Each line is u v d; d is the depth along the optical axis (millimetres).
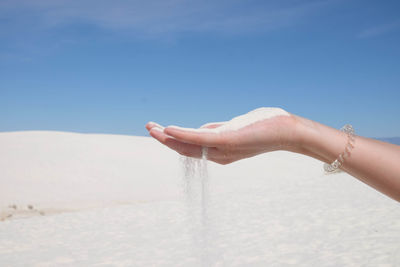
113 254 4223
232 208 6340
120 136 20656
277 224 5031
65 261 4066
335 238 4203
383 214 5062
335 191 7273
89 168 13703
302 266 3410
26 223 6418
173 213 6457
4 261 4152
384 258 3418
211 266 3498
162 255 4035
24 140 16938
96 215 6824
